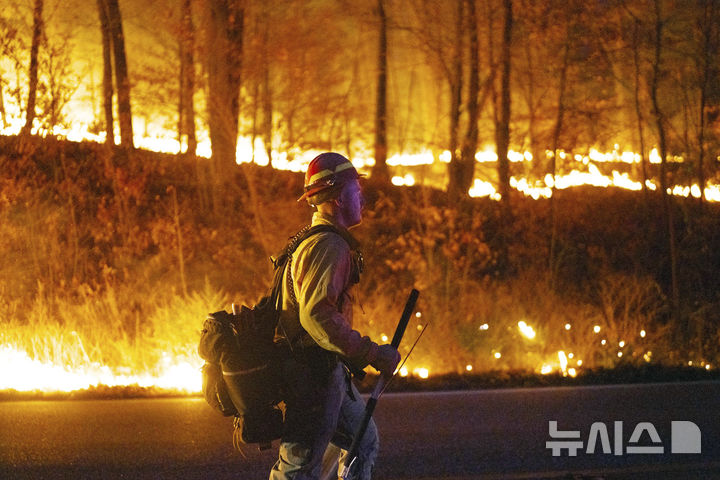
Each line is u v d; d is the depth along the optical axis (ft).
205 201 43.52
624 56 45.01
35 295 35.78
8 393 24.81
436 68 46.03
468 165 44.57
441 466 19.44
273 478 13.10
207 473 18.35
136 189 41.81
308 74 42.93
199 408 22.41
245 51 42.55
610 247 46.55
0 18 38.78
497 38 44.50
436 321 33.78
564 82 44.29
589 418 23.03
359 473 14.05
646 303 39.63
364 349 12.75
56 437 20.15
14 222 37.45
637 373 30.78
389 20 45.91
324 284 12.42
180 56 44.47
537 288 37.55
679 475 19.20
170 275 37.60
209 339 12.85
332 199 13.25
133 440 20.08
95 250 39.22
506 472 19.12
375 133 50.70
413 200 47.62
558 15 43.27
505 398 24.57
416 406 23.66
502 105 45.27
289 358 12.85
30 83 39.14
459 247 39.83
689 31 43.37
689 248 42.39
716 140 43.16
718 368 33.30
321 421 12.93
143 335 31.42
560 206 46.73
